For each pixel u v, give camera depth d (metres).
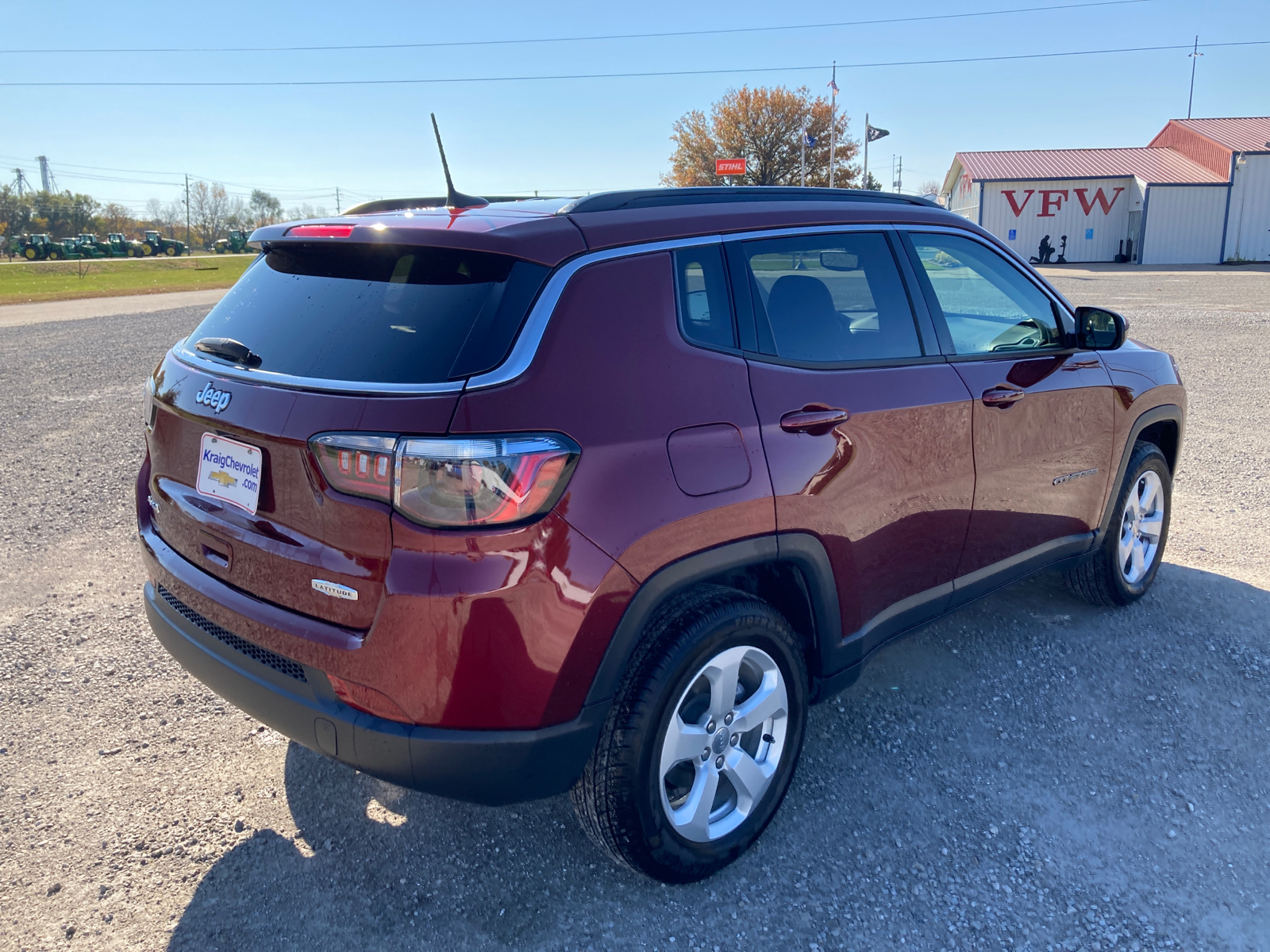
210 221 128.88
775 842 2.69
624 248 2.32
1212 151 38.16
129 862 2.58
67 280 39.59
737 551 2.38
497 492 1.96
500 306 2.10
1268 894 2.49
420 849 2.65
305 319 2.36
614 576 2.12
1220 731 3.26
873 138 49.38
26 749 3.13
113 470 6.74
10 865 2.56
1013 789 2.94
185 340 2.82
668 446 2.23
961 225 3.35
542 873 2.56
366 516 2.02
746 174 66.81
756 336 2.55
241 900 2.45
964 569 3.25
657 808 2.31
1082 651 3.82
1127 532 4.15
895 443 2.82
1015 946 2.31
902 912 2.42
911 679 3.61
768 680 2.55
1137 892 2.49
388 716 2.08
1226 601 4.29
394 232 2.26
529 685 2.05
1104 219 39.47
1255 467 6.53
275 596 2.25
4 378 11.15
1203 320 16.36
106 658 3.78
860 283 2.90
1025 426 3.33
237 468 2.32
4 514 5.67
